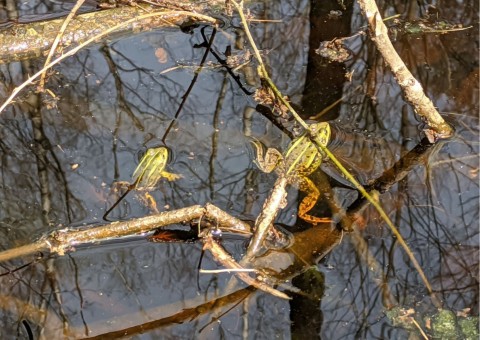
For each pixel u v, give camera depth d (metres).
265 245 1.37
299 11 1.68
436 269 1.36
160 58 1.59
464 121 1.50
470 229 1.39
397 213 1.41
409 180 1.44
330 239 1.38
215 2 1.64
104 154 1.46
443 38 1.63
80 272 1.35
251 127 1.49
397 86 1.56
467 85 1.55
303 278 1.35
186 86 1.55
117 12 1.61
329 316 1.33
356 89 1.55
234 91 1.54
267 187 1.43
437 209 1.41
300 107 1.53
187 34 1.63
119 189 1.42
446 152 1.47
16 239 1.37
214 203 1.41
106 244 1.37
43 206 1.40
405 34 1.63
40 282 1.34
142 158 1.44
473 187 1.43
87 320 1.32
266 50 1.61
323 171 1.45
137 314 1.32
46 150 1.46
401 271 1.36
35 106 1.51
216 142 1.48
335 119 1.51
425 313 1.33
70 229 1.38
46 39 1.58
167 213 1.36
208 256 1.36
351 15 1.68
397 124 1.51
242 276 1.34
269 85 1.53
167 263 1.36
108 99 1.52
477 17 1.67
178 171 1.44
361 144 1.48
